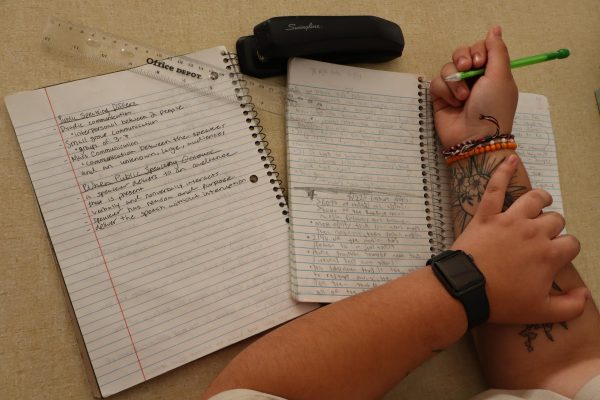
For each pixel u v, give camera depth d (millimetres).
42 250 507
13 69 541
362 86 634
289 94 602
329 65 624
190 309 520
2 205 508
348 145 611
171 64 580
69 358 489
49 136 527
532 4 750
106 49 569
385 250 589
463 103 628
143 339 502
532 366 522
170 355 505
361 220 591
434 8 704
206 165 562
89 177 527
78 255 507
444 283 485
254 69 599
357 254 578
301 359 430
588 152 714
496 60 621
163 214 536
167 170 549
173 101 569
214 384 435
